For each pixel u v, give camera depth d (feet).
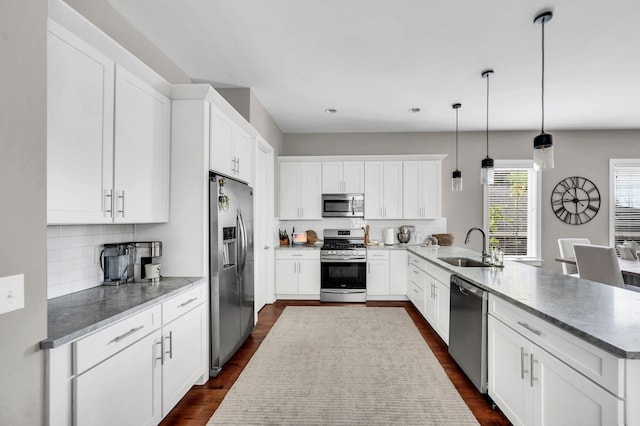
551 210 17.47
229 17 7.66
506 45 8.86
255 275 12.35
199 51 9.27
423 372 8.51
